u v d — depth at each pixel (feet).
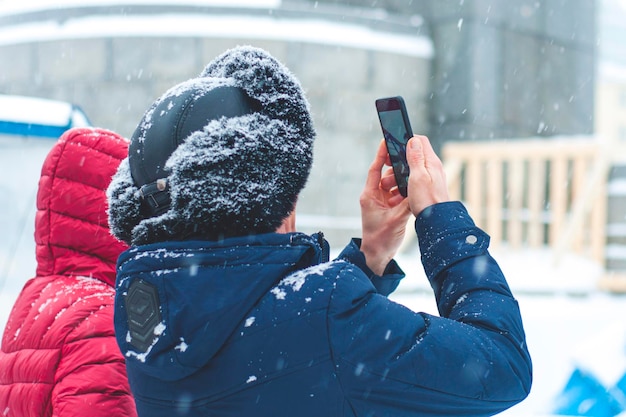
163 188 4.48
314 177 25.25
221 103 4.54
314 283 4.31
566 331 17.56
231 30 24.79
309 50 25.38
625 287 24.62
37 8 26.14
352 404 4.23
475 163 27.37
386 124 5.51
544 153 27.25
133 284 4.40
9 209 13.70
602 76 75.77
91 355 6.07
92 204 6.98
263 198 4.37
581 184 27.22
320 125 25.49
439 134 28.27
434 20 28.84
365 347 4.17
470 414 4.34
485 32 28.35
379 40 26.91
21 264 13.65
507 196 28.53
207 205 4.30
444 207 4.70
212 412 4.34
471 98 28.02
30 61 25.80
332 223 25.23
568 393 12.76
